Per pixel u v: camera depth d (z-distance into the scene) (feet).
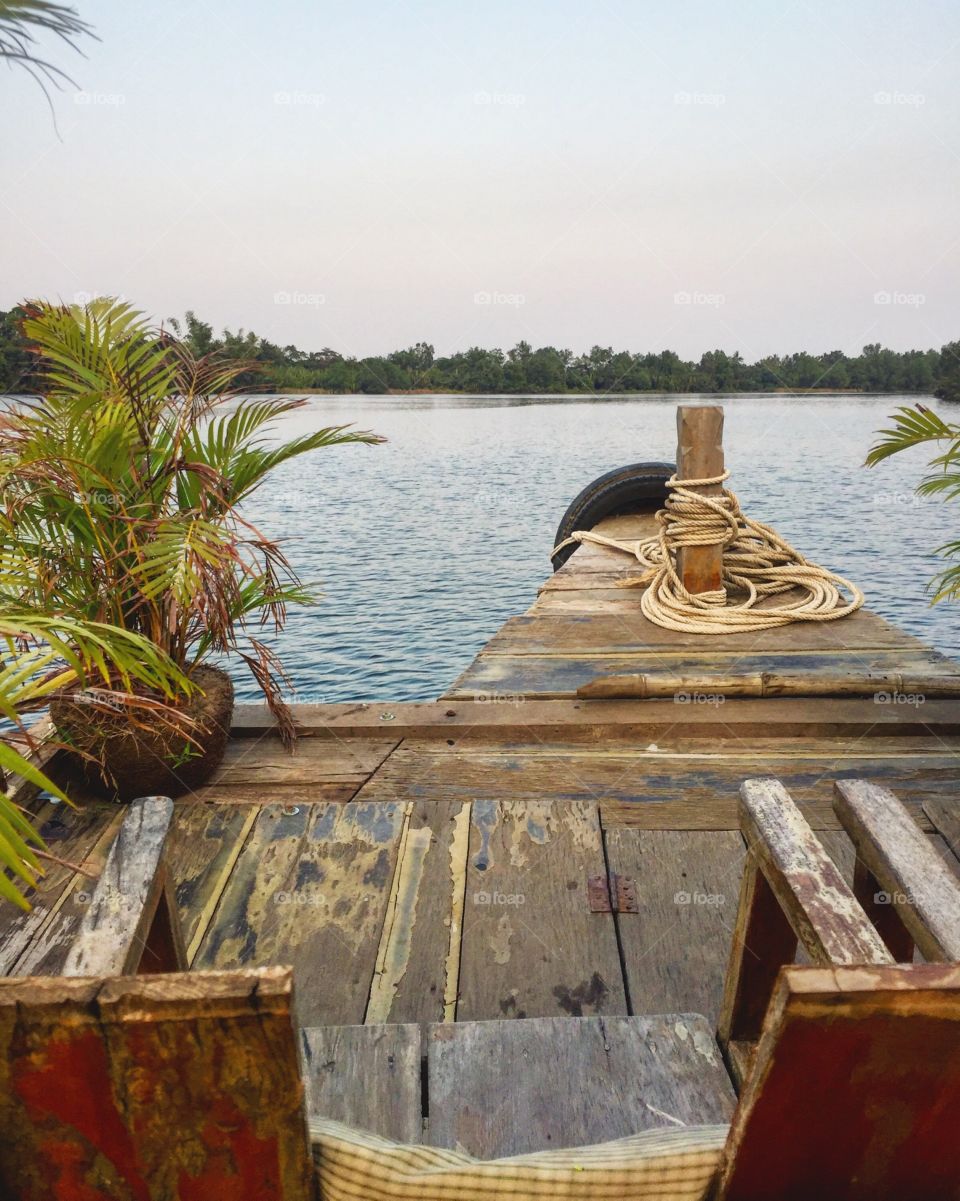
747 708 14.17
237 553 11.07
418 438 121.90
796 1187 3.82
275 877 10.37
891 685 14.37
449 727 13.74
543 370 220.84
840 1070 3.29
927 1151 3.65
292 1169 3.55
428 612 36.40
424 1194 3.77
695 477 19.62
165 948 6.25
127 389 11.78
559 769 12.79
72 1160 3.47
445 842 10.97
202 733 11.79
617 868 10.39
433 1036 6.76
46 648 8.04
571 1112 6.08
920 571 39.91
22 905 5.63
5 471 10.62
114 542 11.61
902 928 6.43
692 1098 6.18
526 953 9.04
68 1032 3.01
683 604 19.27
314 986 8.67
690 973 8.71
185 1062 3.12
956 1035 3.15
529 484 76.59
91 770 11.73
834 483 69.31
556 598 21.53
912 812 11.50
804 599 20.47
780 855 5.54
